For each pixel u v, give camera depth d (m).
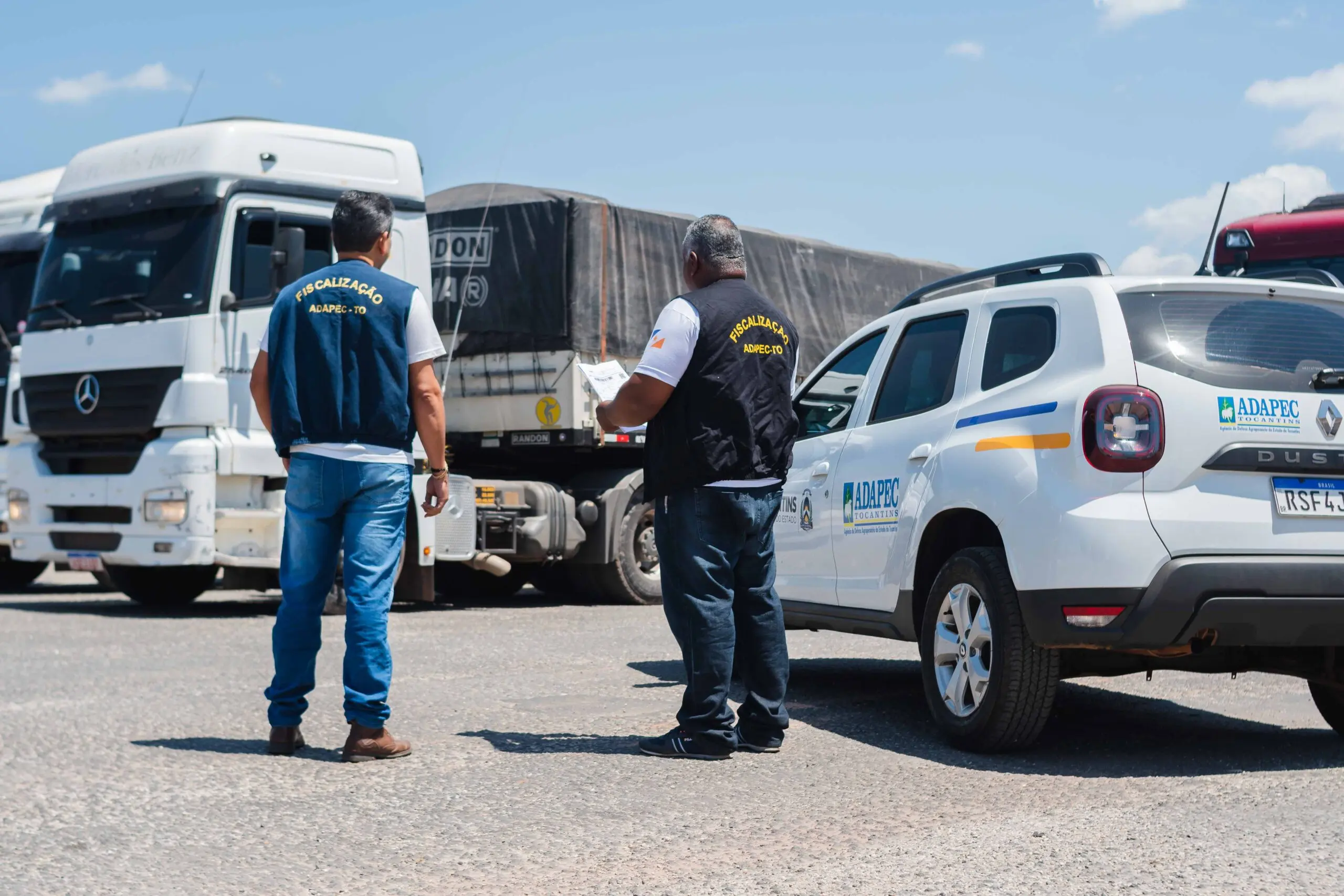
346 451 5.53
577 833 4.45
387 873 4.00
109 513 11.40
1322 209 13.18
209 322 10.92
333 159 11.68
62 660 8.52
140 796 4.93
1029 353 5.91
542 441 12.77
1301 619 5.32
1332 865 4.00
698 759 5.62
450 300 13.19
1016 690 5.59
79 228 11.77
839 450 7.10
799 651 9.56
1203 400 5.39
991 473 5.74
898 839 4.36
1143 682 8.05
